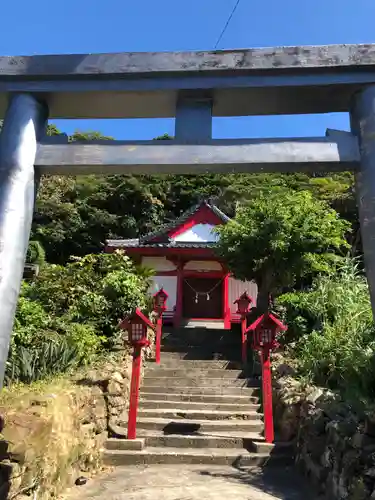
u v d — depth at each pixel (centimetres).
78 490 500
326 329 780
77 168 298
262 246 999
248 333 1088
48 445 427
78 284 1041
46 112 316
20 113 300
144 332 725
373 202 272
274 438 697
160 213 2700
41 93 306
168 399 862
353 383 509
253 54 297
